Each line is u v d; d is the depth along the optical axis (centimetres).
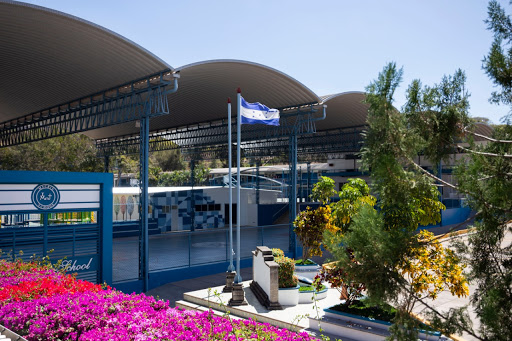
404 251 627
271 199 4338
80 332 679
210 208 3912
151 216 3506
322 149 4503
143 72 1920
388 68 568
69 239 1630
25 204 1524
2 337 650
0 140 4006
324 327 1062
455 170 628
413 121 654
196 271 2017
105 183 1714
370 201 1209
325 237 641
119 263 2191
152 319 720
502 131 690
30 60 2033
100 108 2808
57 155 6059
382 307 636
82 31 1673
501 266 655
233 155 4603
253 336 674
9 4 1454
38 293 833
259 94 2539
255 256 1506
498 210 624
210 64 2055
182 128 3694
